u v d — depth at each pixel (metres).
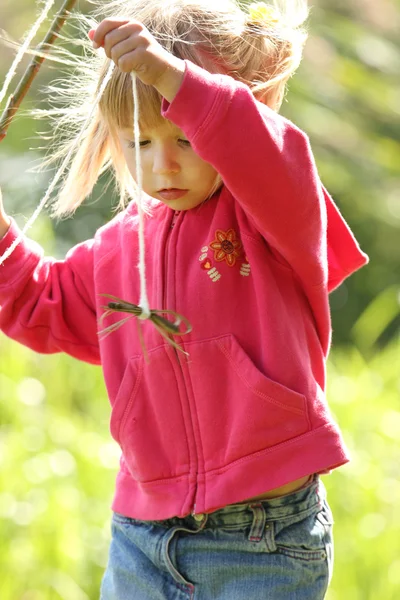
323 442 2.93
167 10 3.01
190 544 3.00
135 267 3.17
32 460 5.34
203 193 2.98
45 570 4.61
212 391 2.96
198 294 2.99
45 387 6.60
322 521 3.06
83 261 3.38
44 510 4.81
